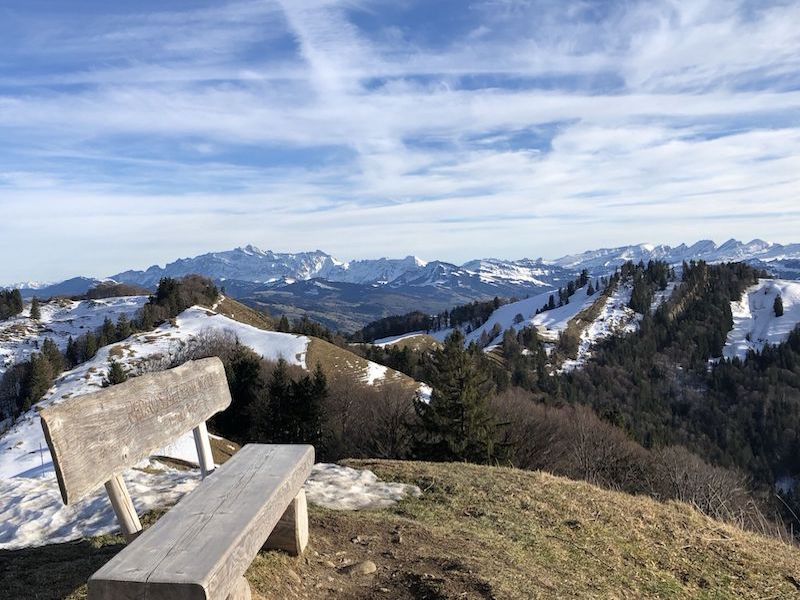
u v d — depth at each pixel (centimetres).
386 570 485
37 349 10969
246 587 346
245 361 4919
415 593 446
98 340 9088
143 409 408
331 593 435
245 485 394
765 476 7362
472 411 2448
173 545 300
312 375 6009
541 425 3412
